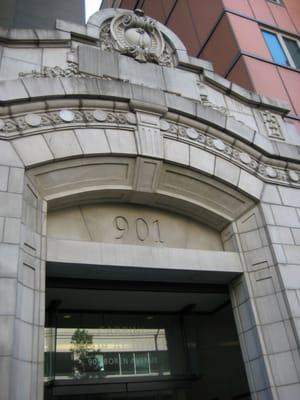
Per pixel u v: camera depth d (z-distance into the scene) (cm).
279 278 820
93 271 750
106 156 774
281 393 738
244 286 850
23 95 716
